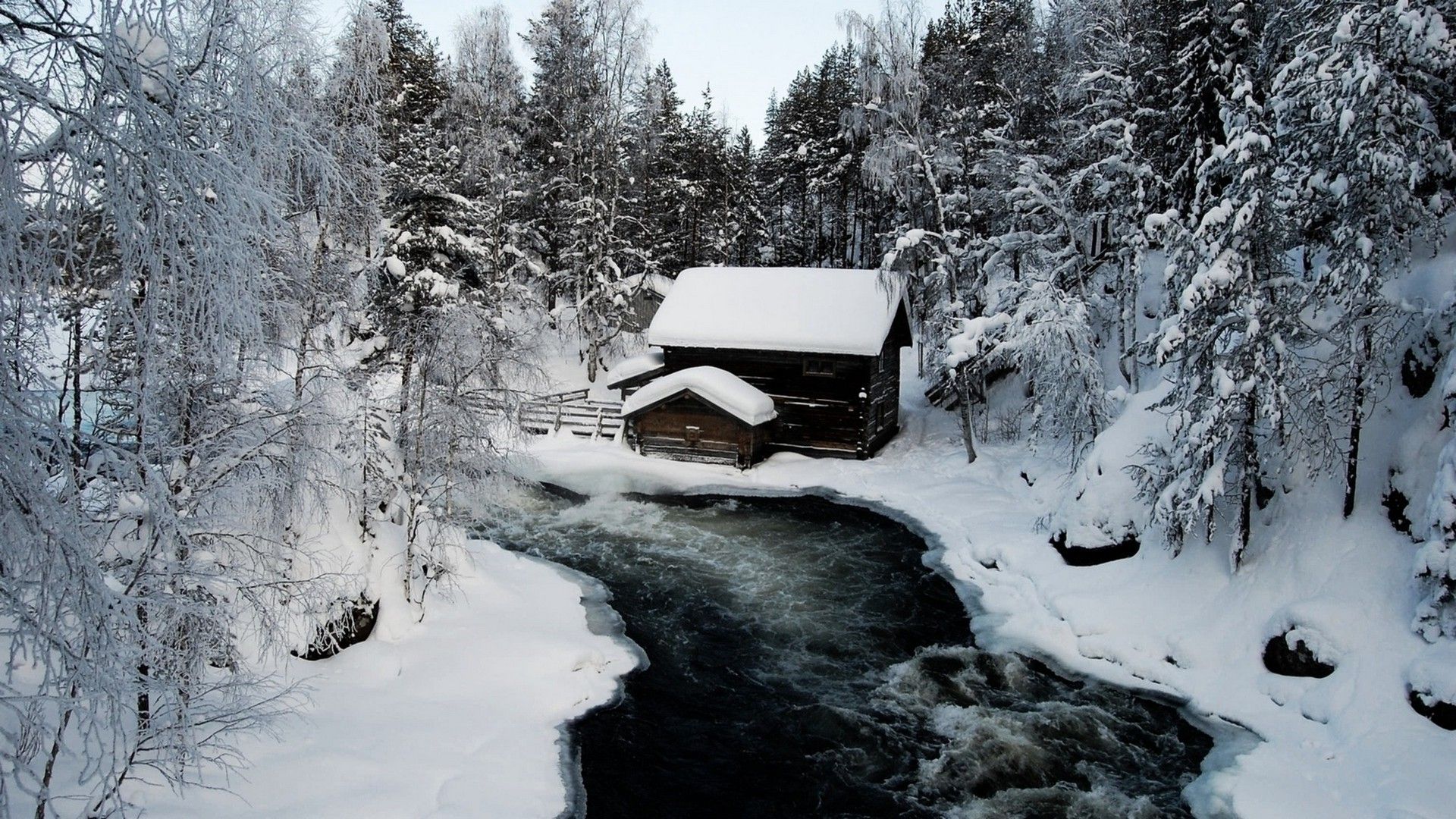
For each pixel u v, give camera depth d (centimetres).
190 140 559
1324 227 1448
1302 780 1058
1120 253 2402
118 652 585
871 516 2280
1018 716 1282
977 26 3506
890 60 2608
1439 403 1312
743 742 1211
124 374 708
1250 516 1506
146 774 896
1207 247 1421
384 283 1683
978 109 3225
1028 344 2205
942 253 2638
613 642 1491
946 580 1844
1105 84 2681
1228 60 2116
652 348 3175
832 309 2766
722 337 2748
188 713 761
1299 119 1463
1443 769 979
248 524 1009
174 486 846
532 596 1639
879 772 1144
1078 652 1466
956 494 2323
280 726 1049
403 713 1155
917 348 4428
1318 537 1368
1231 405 1335
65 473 545
